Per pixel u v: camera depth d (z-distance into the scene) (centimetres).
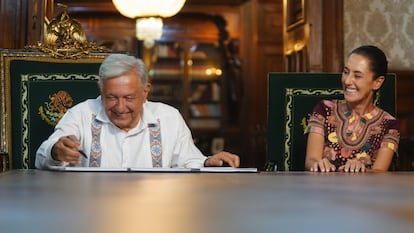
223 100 889
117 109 265
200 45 898
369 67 293
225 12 848
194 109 902
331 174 236
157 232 93
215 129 895
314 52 436
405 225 104
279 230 97
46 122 330
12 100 330
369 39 448
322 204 133
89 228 98
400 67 453
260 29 842
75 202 133
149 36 667
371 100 302
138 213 116
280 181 194
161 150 280
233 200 138
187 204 130
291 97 364
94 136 275
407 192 161
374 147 299
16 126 329
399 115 461
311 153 300
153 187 168
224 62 885
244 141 859
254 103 848
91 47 338
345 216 115
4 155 312
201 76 902
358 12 445
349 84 296
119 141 275
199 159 283
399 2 451
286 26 486
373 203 136
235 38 852
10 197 143
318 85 365
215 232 94
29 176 208
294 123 363
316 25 437
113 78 262
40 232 94
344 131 301
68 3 762
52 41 339
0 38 392
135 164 277
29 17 397
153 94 898
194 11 845
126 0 543
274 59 847
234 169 240
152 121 280
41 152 254
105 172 230
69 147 242
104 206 126
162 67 898
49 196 146
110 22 848
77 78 334
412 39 454
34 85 332
